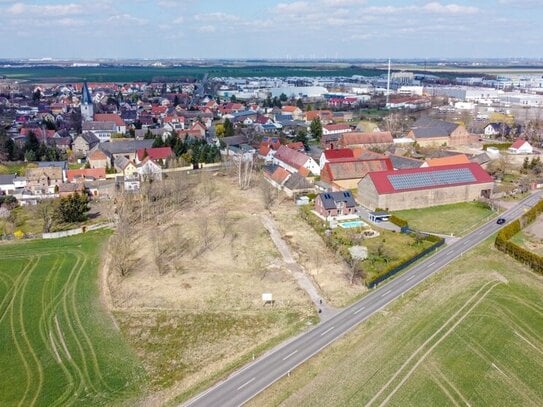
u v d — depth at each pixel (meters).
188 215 118.75
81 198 120.81
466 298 74.56
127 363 63.06
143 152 163.75
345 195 117.88
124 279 85.44
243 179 147.00
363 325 68.88
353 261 86.44
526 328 67.44
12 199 130.88
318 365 60.09
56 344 67.62
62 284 85.31
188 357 63.84
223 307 75.44
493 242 98.56
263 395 55.06
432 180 125.31
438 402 53.38
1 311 76.56
